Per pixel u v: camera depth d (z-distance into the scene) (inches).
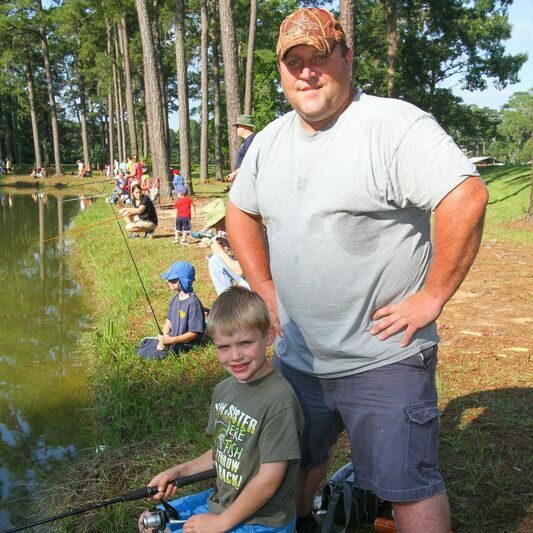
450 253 85.5
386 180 88.1
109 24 1694.1
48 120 2819.9
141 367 235.6
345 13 451.2
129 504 146.5
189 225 527.8
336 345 95.1
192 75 2065.7
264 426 95.8
